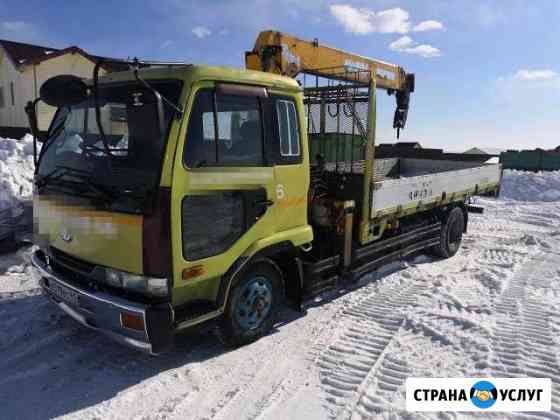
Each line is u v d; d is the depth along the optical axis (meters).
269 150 3.96
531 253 7.73
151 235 3.11
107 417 3.13
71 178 3.62
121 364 3.80
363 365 3.85
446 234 7.35
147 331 3.11
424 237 6.89
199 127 3.35
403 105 8.27
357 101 5.29
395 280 6.12
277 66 5.48
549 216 11.68
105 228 3.29
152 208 3.10
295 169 4.25
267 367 3.80
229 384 3.55
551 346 4.17
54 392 3.41
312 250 5.27
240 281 3.96
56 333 4.27
